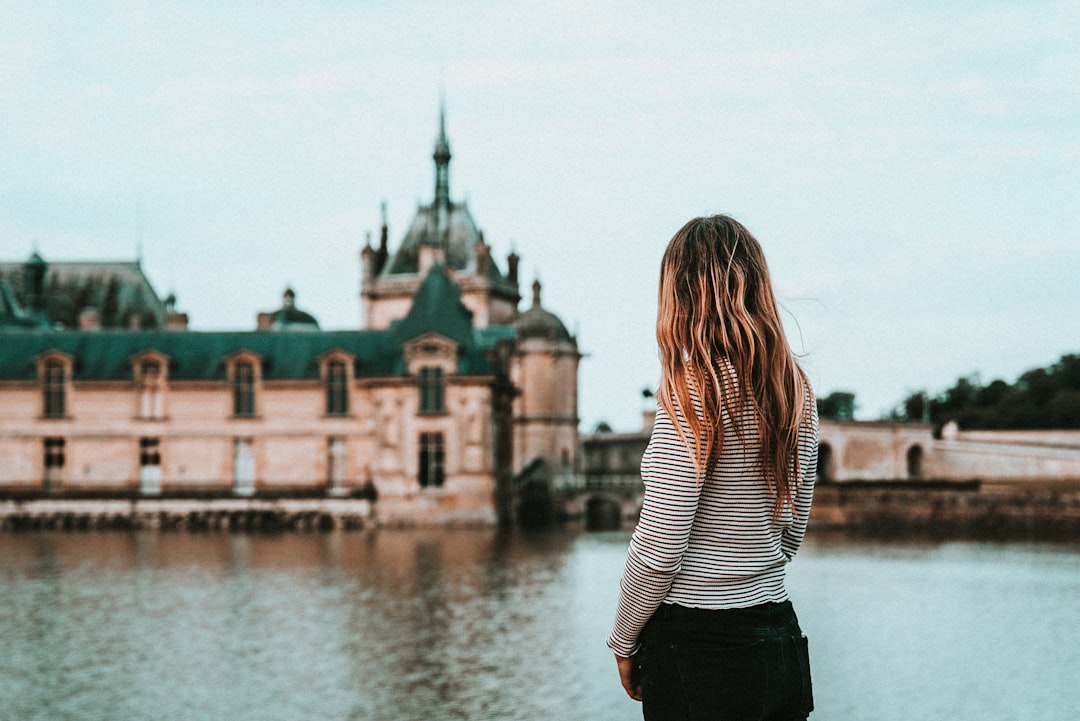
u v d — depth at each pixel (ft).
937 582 155.74
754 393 21.01
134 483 313.73
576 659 91.30
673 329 21.45
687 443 20.58
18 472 314.35
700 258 21.79
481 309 534.78
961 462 407.44
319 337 317.42
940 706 77.00
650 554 20.61
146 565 177.37
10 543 234.99
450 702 76.84
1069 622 115.03
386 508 303.89
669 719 21.17
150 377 314.76
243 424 312.29
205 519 301.43
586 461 479.00
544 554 201.36
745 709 20.81
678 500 20.48
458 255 565.12
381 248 570.87
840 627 112.47
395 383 304.50
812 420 21.94
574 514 358.23
